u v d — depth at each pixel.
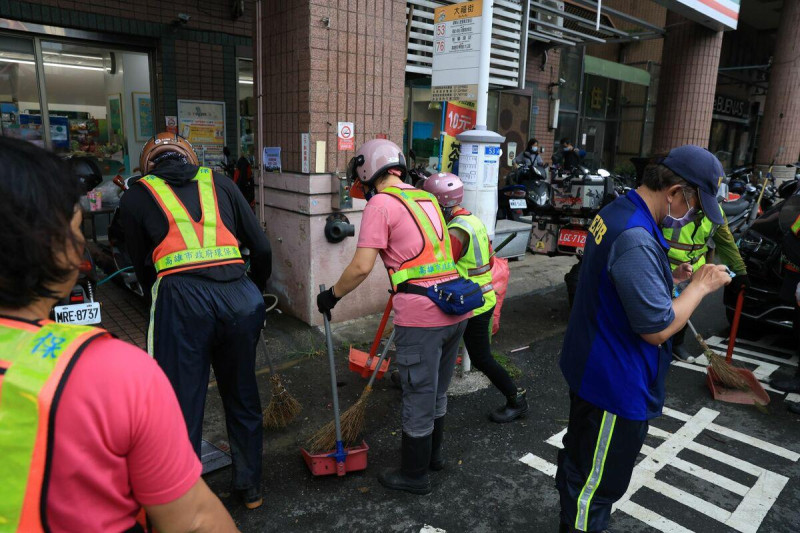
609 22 11.12
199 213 2.33
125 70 7.76
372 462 3.00
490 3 3.64
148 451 0.86
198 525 0.94
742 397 3.81
